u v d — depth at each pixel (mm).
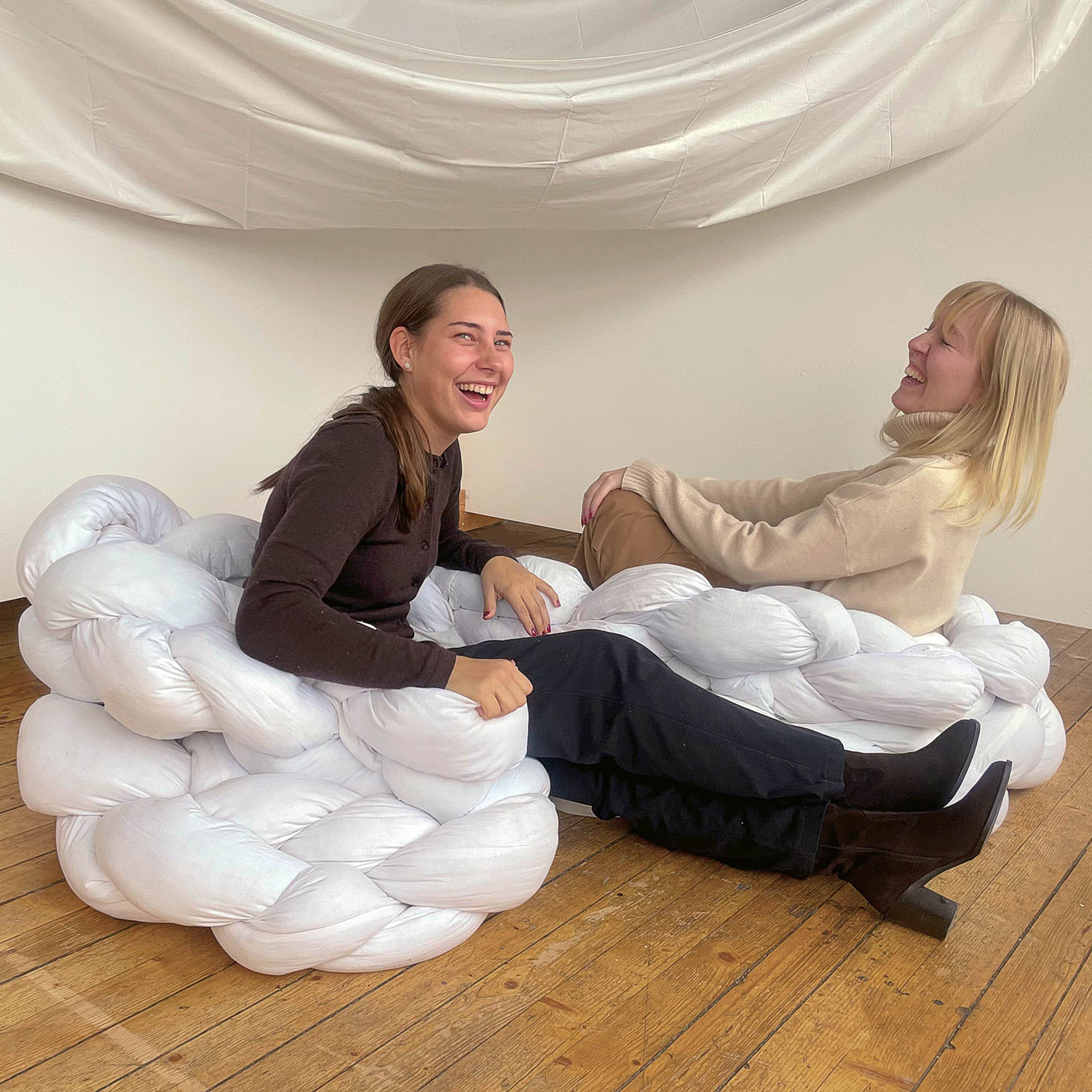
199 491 2760
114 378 2473
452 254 3344
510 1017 1073
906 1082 1012
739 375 2986
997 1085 1017
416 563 1350
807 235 2812
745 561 1779
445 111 2176
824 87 2379
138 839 1117
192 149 2180
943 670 1486
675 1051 1034
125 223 2418
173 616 1220
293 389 2963
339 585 1300
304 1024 1044
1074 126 2383
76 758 1237
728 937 1258
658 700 1326
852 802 1328
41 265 2264
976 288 1751
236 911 1083
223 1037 1015
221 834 1120
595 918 1283
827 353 2812
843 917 1324
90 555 1239
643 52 2398
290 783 1210
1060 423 2541
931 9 2348
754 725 1314
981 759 1538
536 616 1588
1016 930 1316
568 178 2359
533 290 3371
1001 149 2488
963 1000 1155
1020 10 2338
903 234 2656
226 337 2736
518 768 1315
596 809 1425
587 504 2023
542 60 2455
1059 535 2592
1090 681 2295
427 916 1148
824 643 1515
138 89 2043
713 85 2279
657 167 2385
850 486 1714
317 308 2977
